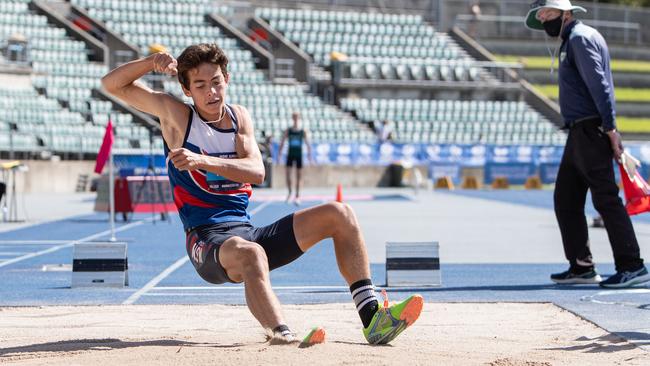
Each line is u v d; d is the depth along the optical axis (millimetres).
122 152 40062
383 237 31562
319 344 10188
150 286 18719
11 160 63500
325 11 97188
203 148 11375
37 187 65562
